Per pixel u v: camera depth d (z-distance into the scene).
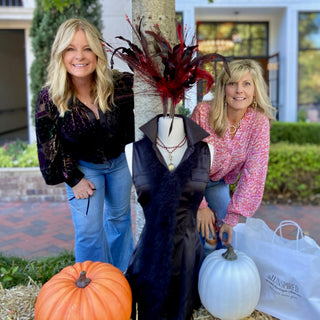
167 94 1.74
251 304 1.85
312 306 1.86
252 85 1.99
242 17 8.91
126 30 2.29
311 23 8.65
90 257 2.33
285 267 1.92
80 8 5.90
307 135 6.86
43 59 6.23
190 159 1.74
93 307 1.66
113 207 2.46
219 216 2.42
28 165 5.27
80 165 2.27
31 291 2.34
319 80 8.85
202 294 1.88
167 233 1.75
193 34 1.92
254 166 2.04
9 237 3.86
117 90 2.19
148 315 1.83
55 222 4.27
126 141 2.28
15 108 14.73
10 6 8.27
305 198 4.83
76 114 2.08
